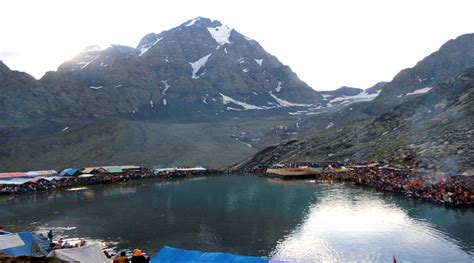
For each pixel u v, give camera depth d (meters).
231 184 115.19
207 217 63.69
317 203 71.62
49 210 75.25
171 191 101.56
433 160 94.31
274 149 188.25
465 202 60.03
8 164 192.88
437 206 61.72
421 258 37.84
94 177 133.00
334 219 56.97
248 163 183.75
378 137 147.62
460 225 48.81
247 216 63.22
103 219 64.56
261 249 43.78
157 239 50.09
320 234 48.94
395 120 155.75
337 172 115.50
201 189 103.88
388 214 57.91
